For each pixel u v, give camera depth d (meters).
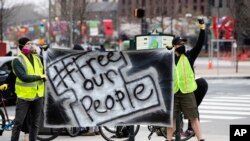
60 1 72.69
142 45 19.31
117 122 11.38
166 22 89.00
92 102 11.43
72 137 13.99
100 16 141.75
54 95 11.52
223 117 18.81
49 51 11.52
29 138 11.96
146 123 11.30
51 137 12.88
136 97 11.29
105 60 11.38
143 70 11.26
